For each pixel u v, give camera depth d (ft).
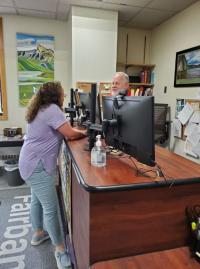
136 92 13.16
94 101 5.64
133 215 3.53
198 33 10.02
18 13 11.57
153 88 13.60
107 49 11.35
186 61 10.75
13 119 12.66
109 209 3.41
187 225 3.82
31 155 5.42
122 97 4.11
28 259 6.01
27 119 5.55
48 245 6.55
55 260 5.98
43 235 6.66
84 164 4.19
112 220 3.45
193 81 10.36
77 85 11.12
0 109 12.55
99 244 3.47
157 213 3.65
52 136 5.53
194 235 3.58
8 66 12.15
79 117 8.34
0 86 12.28
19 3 10.29
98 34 11.11
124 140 4.06
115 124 4.21
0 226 7.43
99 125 4.95
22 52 12.15
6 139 11.28
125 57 13.62
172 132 11.91
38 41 12.28
